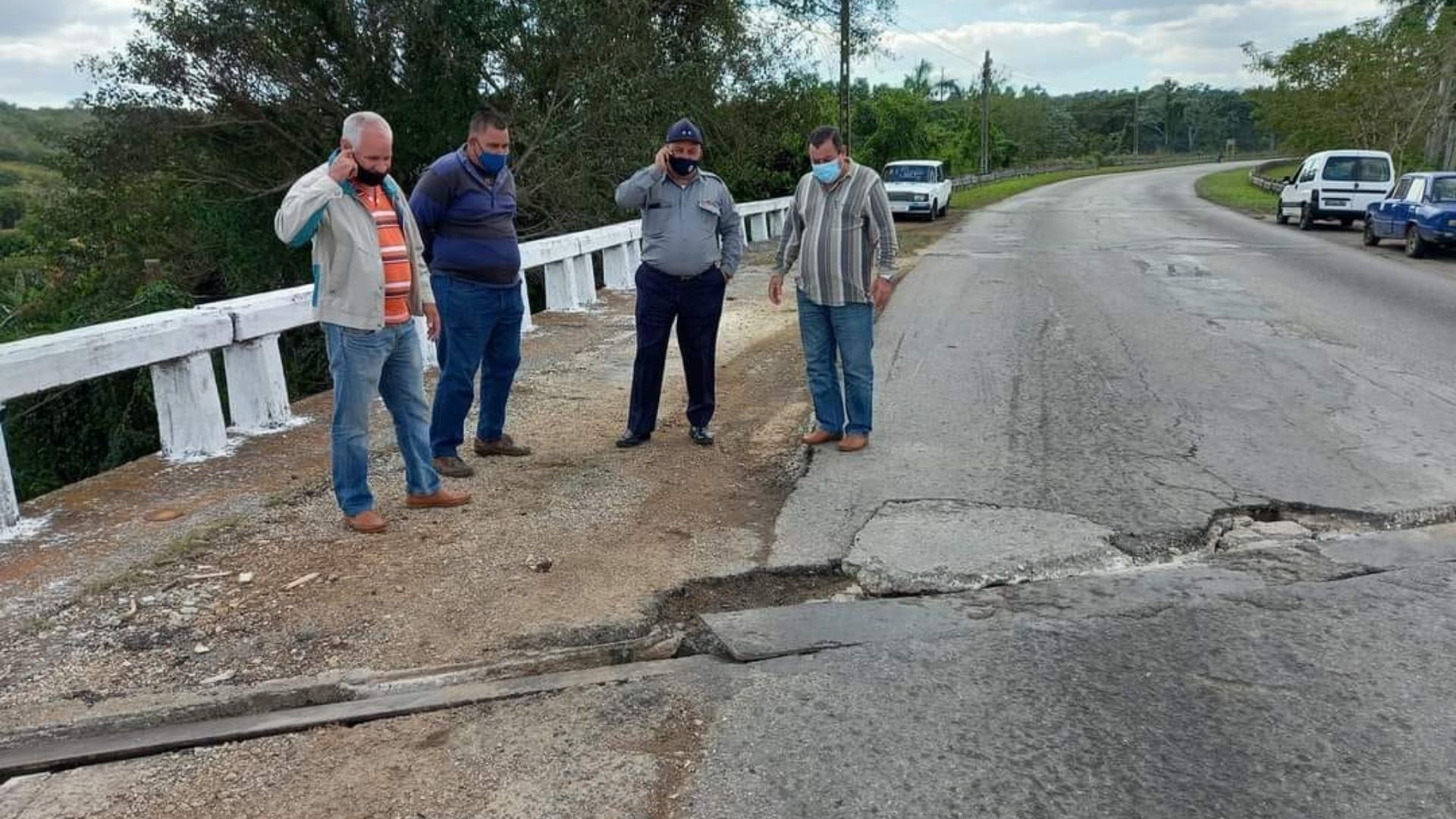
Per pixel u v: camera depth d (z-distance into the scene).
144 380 11.62
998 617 3.91
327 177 4.25
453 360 5.45
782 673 3.51
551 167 19.86
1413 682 3.37
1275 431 6.35
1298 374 7.93
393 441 6.29
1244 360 8.46
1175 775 2.89
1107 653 3.60
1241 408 6.92
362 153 4.33
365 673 3.50
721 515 5.02
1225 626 3.80
